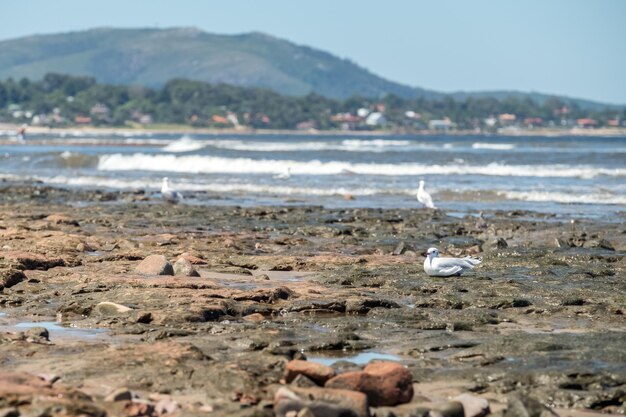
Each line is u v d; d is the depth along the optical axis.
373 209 46.44
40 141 176.12
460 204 52.09
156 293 22.20
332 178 70.44
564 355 17.17
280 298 22.59
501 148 140.00
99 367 15.98
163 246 32.22
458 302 22.61
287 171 69.44
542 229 39.09
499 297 22.98
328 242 34.84
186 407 13.77
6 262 25.81
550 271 27.56
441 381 15.93
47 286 23.94
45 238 32.00
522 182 65.38
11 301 22.28
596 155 96.69
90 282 24.06
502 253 31.58
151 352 16.67
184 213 44.22
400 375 14.56
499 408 14.48
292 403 13.27
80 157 88.94
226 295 22.28
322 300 22.23
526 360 16.91
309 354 17.78
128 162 86.50
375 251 32.72
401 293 24.11
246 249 32.28
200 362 16.28
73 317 20.77
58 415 12.91
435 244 34.50
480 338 19.02
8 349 17.33
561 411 14.70
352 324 20.33
